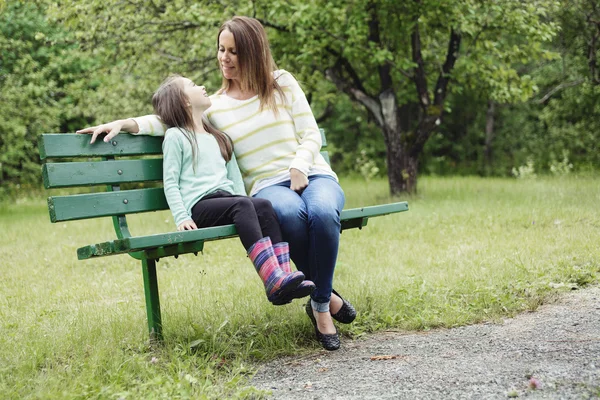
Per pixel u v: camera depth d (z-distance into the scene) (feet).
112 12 34.22
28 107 53.01
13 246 27.45
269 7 34.68
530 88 39.01
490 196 36.04
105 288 17.81
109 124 11.10
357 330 12.25
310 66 40.57
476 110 78.69
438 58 43.16
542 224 24.26
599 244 18.54
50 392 8.89
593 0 45.03
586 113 64.75
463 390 8.82
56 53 55.93
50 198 10.32
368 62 40.24
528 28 35.53
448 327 12.32
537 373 9.20
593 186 36.99
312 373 10.19
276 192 11.42
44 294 17.30
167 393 8.85
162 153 12.05
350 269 18.10
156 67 39.58
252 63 12.23
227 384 9.39
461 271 16.55
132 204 11.37
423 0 35.22
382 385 9.29
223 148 11.96
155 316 11.66
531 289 14.16
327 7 33.94
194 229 10.61
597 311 12.44
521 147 75.66
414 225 26.58
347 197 43.21
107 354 10.77
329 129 83.10
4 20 53.88
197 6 33.24
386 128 39.78
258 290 15.21
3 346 11.54
